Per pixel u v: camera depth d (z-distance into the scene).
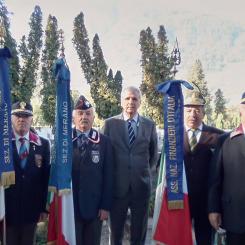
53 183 2.51
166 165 2.56
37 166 2.52
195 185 2.59
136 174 2.78
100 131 2.88
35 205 2.51
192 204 2.61
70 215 2.51
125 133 2.80
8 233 2.46
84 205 2.57
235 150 2.30
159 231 2.59
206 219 2.59
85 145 2.62
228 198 2.29
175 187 2.55
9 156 2.35
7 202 2.44
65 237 2.50
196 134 2.65
